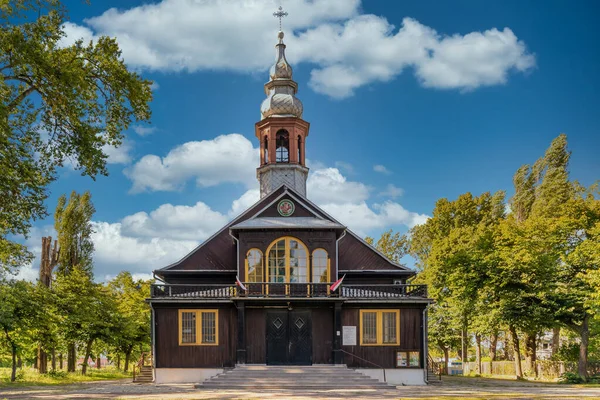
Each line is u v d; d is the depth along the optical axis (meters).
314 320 38.38
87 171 28.14
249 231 39.06
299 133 48.31
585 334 43.47
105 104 28.80
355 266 42.12
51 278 59.09
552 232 46.00
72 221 60.53
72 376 45.06
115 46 27.97
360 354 37.91
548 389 33.38
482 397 26.97
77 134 27.31
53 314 45.66
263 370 35.28
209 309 38.31
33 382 38.53
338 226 38.75
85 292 50.00
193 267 41.56
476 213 71.94
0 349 47.31
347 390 31.88
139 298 61.25
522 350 69.12
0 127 23.23
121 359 71.69
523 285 45.62
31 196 26.95
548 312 44.06
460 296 48.28
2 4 24.20
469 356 97.25
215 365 37.75
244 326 37.47
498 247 46.81
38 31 25.28
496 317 45.19
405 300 38.12
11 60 24.80
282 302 37.66
